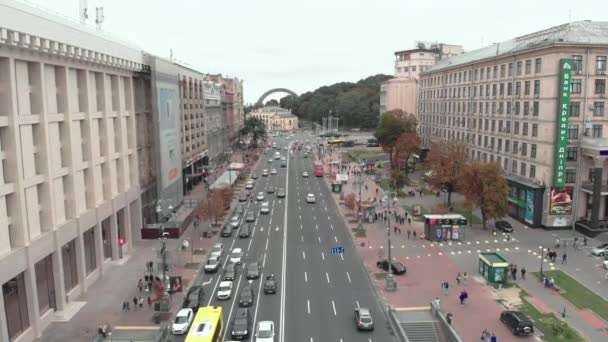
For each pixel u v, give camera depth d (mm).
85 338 43750
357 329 44812
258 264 60969
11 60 42469
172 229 75875
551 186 75188
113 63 63688
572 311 47656
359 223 80938
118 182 68875
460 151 91125
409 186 116438
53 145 50094
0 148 42000
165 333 44062
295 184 127188
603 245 65062
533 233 75000
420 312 47875
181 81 109438
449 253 66688
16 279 42719
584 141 73375
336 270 61156
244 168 147000
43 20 46188
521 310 47969
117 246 65812
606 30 77000
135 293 54156
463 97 111375
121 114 68312
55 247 48406
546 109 75500
